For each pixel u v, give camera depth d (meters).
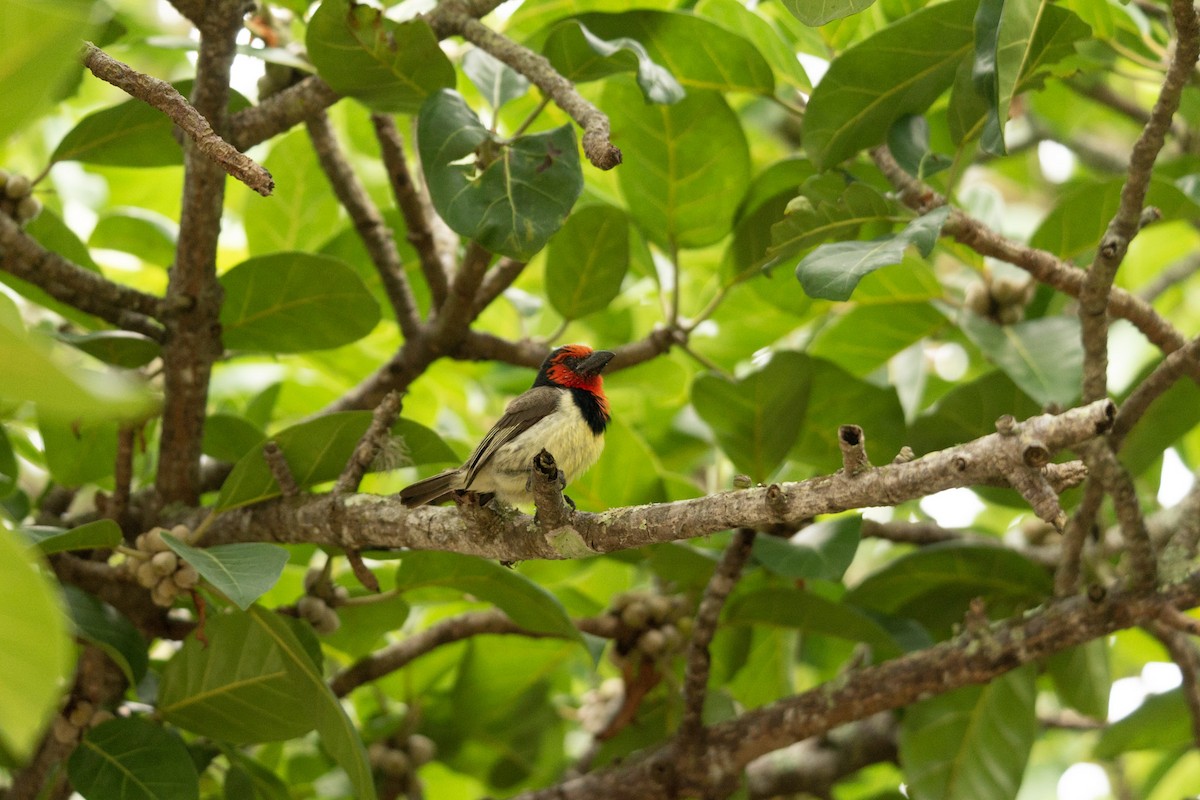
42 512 9.95
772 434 9.77
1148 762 13.87
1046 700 14.27
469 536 6.95
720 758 9.01
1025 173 16.42
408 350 9.82
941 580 10.09
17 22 3.15
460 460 8.43
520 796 9.36
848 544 8.85
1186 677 9.58
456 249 11.38
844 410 10.20
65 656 3.29
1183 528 8.48
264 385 12.67
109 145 8.84
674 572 9.63
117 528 7.41
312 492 8.24
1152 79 10.20
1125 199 7.20
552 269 10.08
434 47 7.87
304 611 8.70
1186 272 13.41
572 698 12.50
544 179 7.54
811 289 6.86
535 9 10.59
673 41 9.42
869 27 10.52
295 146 11.36
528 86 8.96
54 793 8.76
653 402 12.85
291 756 11.27
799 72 9.87
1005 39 6.91
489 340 9.89
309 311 9.02
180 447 8.66
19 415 9.49
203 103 7.95
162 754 7.88
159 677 8.55
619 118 9.95
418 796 10.63
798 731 8.90
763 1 9.86
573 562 10.83
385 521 7.42
